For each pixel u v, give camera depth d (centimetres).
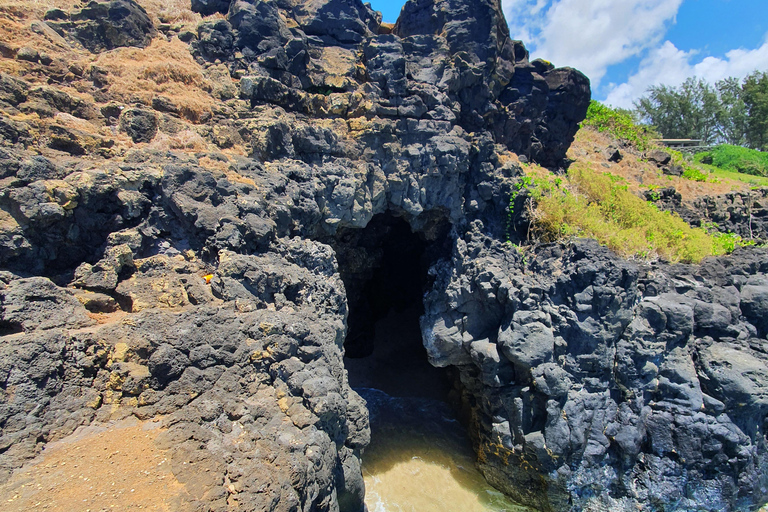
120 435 618
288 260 1092
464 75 1612
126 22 1271
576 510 1359
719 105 4225
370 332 2180
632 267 1372
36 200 773
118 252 850
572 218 1584
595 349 1355
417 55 1622
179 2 1560
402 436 1702
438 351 1579
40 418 598
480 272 1483
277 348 793
